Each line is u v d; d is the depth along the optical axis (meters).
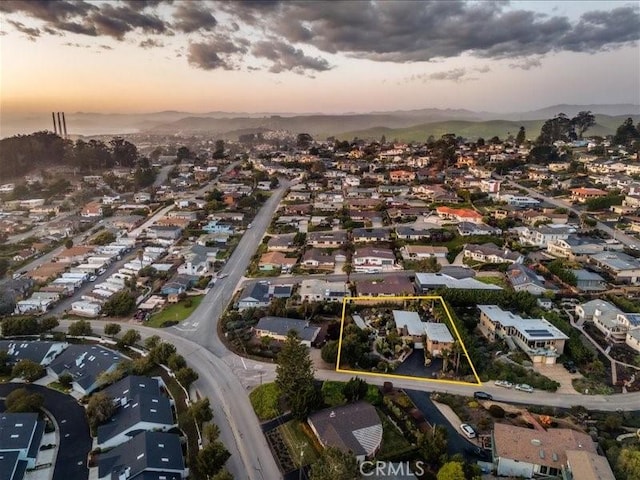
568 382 73.38
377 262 124.69
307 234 147.38
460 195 186.62
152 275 121.19
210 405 68.69
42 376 78.62
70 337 91.19
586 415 64.62
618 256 116.56
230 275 122.88
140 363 77.50
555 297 101.38
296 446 59.66
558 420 63.69
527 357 79.56
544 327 83.19
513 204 169.38
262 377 76.38
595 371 75.00
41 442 61.84
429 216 164.25
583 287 104.94
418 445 57.16
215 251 138.25
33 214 184.38
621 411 65.81
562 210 157.88
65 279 118.25
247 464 56.75
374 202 180.12
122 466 54.50
